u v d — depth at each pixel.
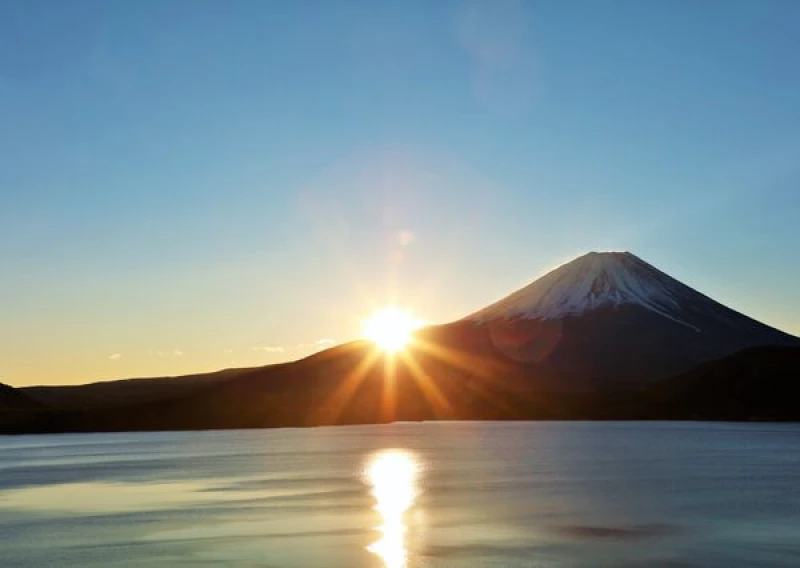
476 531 40.56
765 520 43.19
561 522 42.94
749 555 34.69
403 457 90.00
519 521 43.41
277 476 70.12
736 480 62.66
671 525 41.84
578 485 59.78
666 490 56.34
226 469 78.06
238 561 34.50
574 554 35.09
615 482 61.72
